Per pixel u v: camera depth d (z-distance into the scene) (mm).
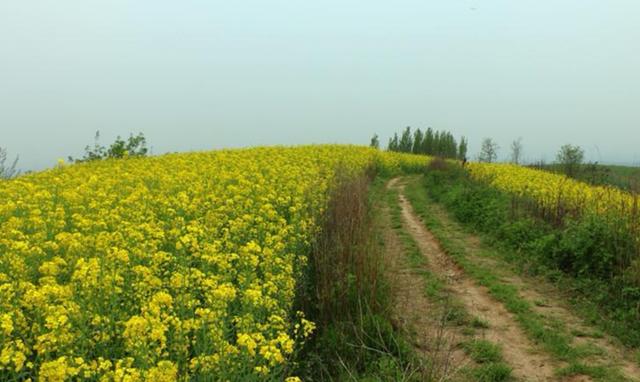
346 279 7648
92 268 5395
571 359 7336
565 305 9508
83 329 4559
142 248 6977
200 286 6148
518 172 29031
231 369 4617
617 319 8719
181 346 4727
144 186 12258
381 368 6293
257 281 6402
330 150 32688
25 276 5996
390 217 17797
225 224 10078
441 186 24562
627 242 10305
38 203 10352
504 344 7793
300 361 6461
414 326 8094
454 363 6992
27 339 4691
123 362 4328
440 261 12461
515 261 12008
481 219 15930
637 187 13492
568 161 33000
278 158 21578
